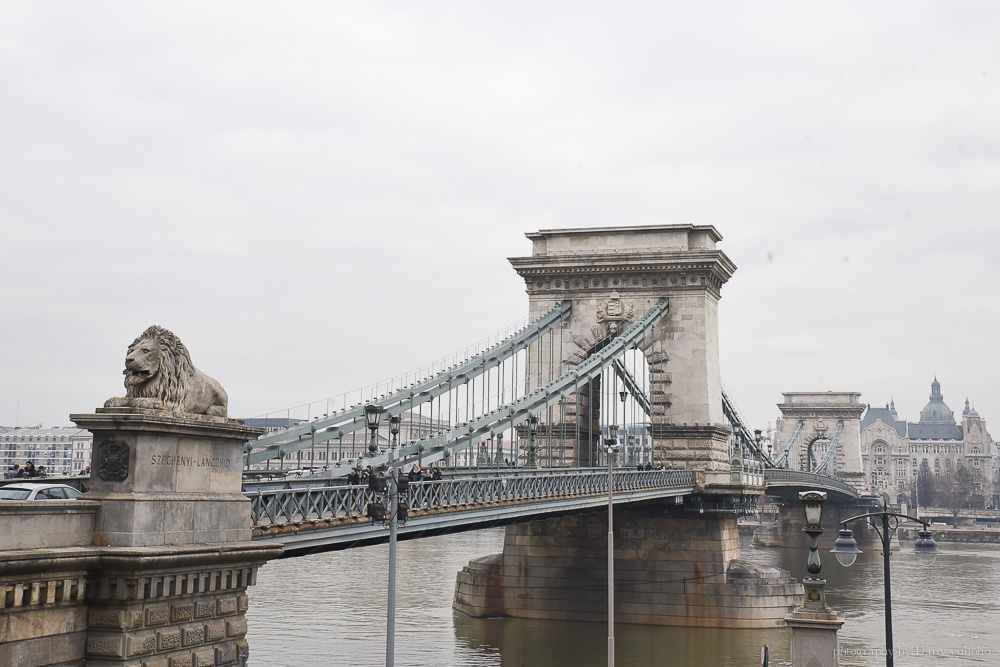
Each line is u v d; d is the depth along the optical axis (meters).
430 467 56.59
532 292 94.31
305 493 38.25
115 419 30.17
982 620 91.12
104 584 29.45
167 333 31.77
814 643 33.47
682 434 89.75
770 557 167.38
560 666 67.62
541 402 72.88
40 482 43.66
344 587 109.12
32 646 27.62
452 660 68.62
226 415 34.03
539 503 57.28
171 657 30.88
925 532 38.22
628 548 85.81
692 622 83.56
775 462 185.62
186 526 31.70
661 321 91.44
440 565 139.00
